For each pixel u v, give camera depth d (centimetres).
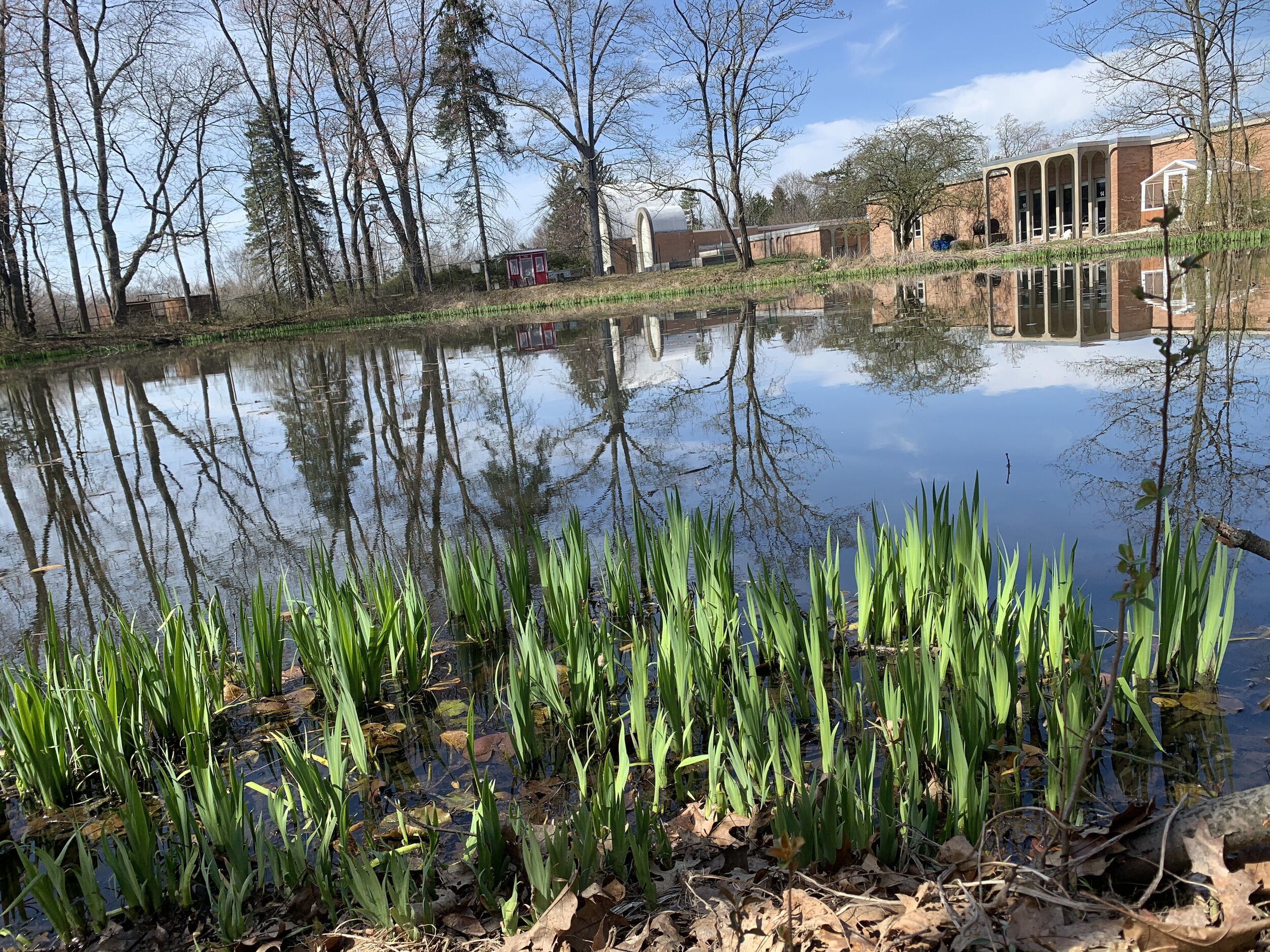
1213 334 1019
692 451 747
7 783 335
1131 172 3116
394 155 3466
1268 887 177
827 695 332
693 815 254
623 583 416
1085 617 302
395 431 1010
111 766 283
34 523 744
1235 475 509
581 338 1894
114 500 802
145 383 1855
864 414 813
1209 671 306
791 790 257
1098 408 729
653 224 5544
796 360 1209
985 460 610
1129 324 1191
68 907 238
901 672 254
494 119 3747
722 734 270
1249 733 274
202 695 337
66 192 2959
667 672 296
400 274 4388
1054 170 3409
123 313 3247
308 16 3253
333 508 698
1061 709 276
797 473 634
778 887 212
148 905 245
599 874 224
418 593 392
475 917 220
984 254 2931
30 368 2517
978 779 262
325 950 216
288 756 255
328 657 356
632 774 291
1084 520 471
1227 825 189
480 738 328
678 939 198
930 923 186
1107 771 264
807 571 450
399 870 214
